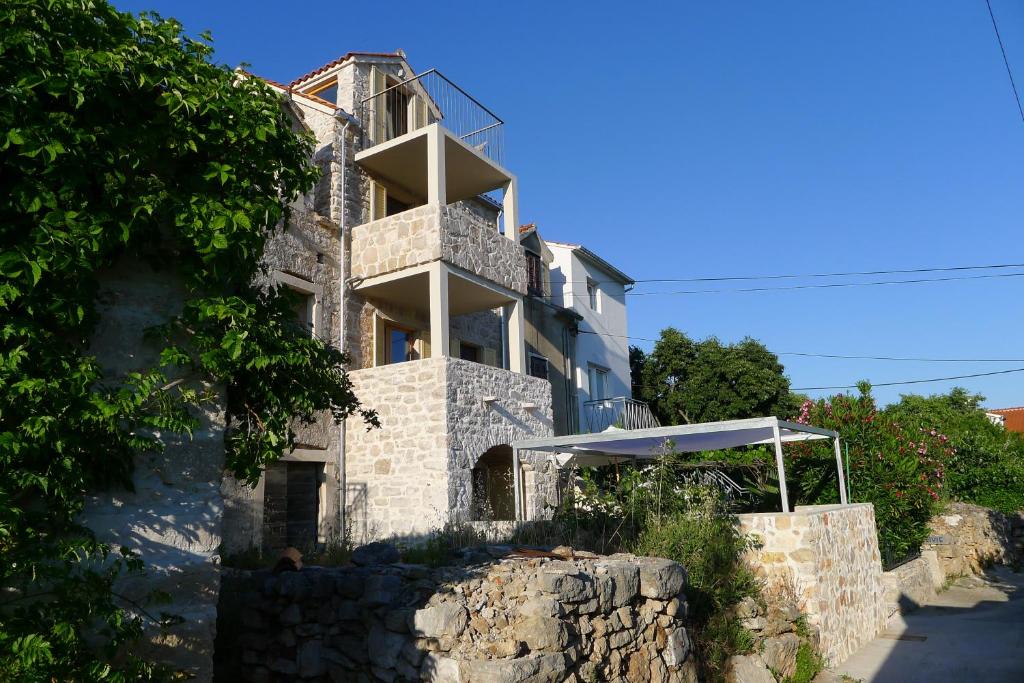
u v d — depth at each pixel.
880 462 14.70
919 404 30.14
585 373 22.55
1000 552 19.56
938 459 18.30
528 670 5.16
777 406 28.02
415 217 13.77
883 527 14.41
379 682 5.86
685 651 7.04
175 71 4.41
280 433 5.09
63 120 3.77
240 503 11.02
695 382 28.06
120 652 4.05
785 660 8.41
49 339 3.73
